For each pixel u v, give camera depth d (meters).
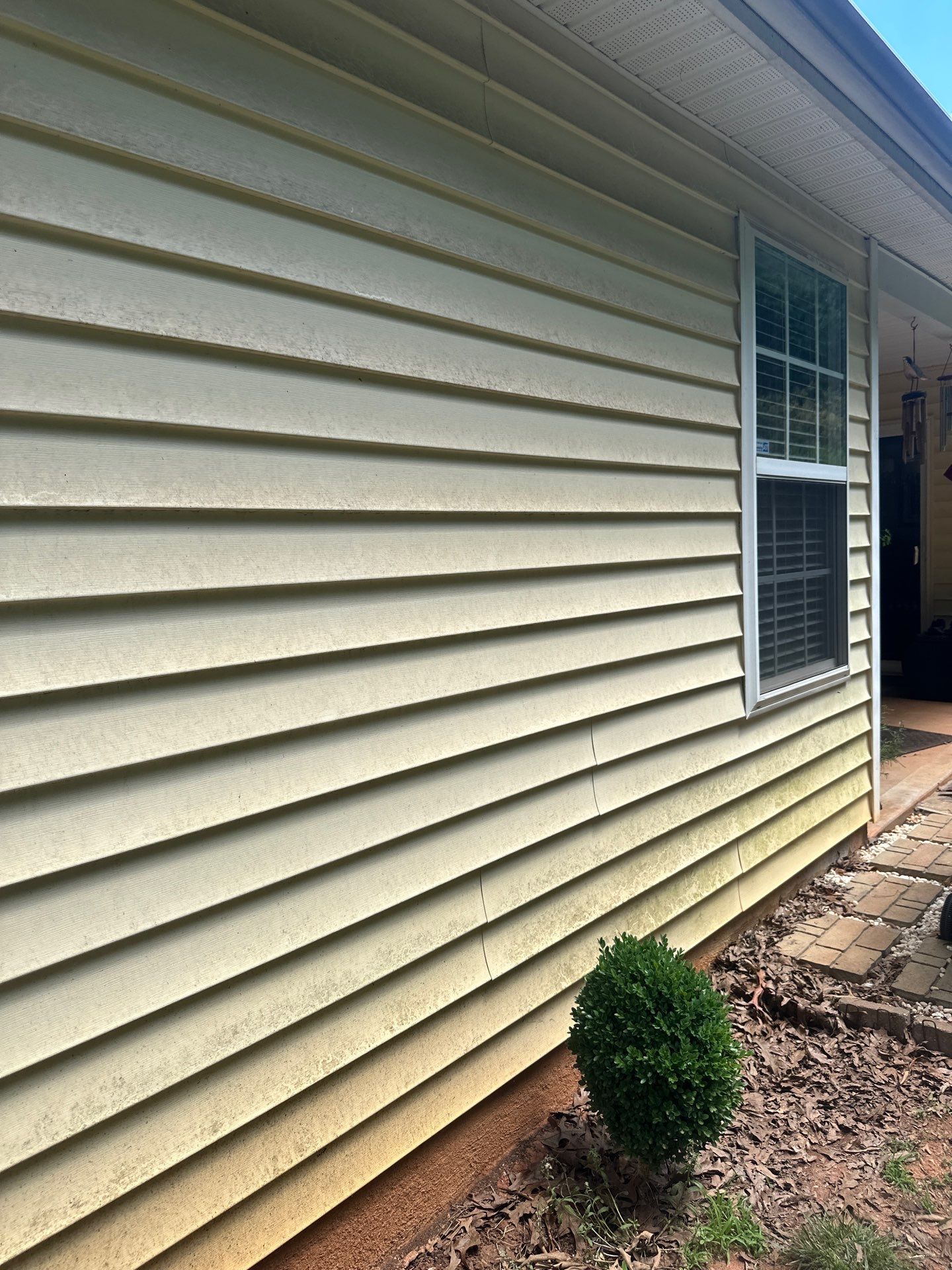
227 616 1.84
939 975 3.49
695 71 2.95
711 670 3.62
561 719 2.79
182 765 1.77
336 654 2.08
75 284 1.57
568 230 2.73
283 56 1.90
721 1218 2.31
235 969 1.85
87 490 1.60
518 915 2.65
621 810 3.10
